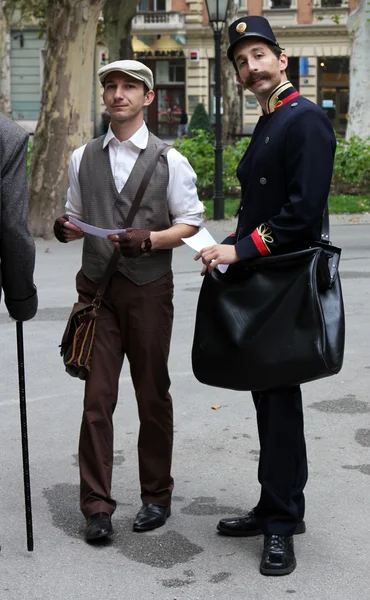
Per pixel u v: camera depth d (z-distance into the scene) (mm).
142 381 4367
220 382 3938
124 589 3803
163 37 47375
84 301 4363
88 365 4270
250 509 4625
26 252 3607
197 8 46906
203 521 4492
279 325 3809
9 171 3502
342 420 6016
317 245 3928
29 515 4145
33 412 6320
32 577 3910
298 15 45562
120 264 4266
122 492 4883
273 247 3850
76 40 17047
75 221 4156
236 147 22859
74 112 17188
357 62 27734
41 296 10820
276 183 3930
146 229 4324
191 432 5844
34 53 45000
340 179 22156
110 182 4316
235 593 3756
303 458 4066
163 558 4086
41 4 30969
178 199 4324
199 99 47688
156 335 4320
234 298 3920
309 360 3752
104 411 4305
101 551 4164
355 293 10406
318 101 46469
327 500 4715
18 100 45500
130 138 4297
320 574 3924
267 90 3984
